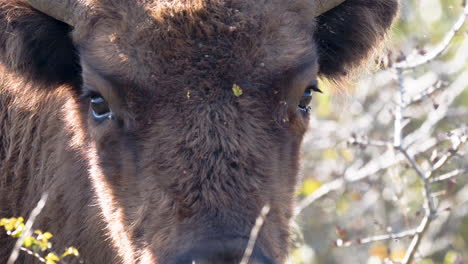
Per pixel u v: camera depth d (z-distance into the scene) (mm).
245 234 9625
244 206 9805
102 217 11297
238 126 10055
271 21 10492
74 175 11766
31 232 12133
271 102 10320
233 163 9938
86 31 10898
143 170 10281
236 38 10266
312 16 11141
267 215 10023
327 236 18047
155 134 10180
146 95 10242
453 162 16906
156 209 10047
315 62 10945
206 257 9383
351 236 17672
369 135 18156
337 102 14211
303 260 17234
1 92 12484
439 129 18078
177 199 9875
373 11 12102
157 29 10312
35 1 11297
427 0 20000
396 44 17312
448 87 18109
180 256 9547
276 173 10297
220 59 10172
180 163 9969
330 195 18203
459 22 15156
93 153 11242
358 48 12242
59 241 12102
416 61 15273
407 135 17438
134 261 10391
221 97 10102
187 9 10336
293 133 10789
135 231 10430
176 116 10102
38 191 12328
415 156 15836
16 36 11281
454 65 18844
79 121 11641
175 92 10141
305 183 17484
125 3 10664
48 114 12148
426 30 19094
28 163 12484
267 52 10367
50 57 11547
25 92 12016
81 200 11719
